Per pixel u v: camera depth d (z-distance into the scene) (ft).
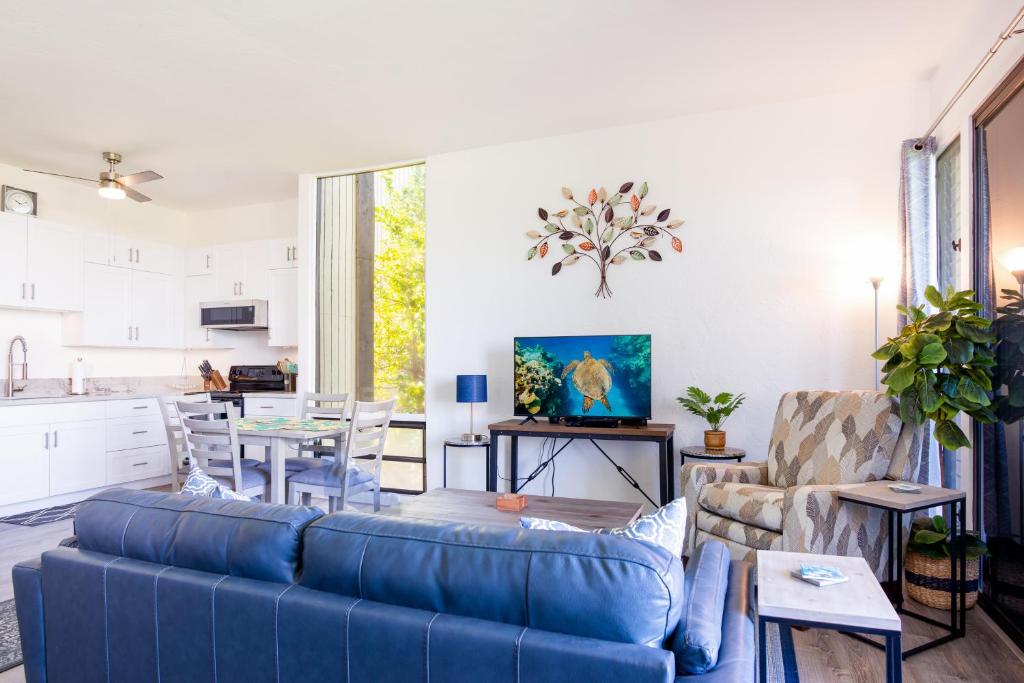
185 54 10.68
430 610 3.96
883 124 12.32
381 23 9.77
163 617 4.65
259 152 15.62
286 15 9.52
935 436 8.77
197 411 11.65
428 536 4.16
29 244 16.15
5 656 7.73
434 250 15.87
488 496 10.28
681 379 13.53
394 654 3.87
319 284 17.53
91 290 17.67
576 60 11.05
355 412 11.81
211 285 20.20
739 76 11.76
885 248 12.25
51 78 11.51
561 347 13.64
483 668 3.63
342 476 11.85
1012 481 8.41
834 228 12.60
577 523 8.52
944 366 8.69
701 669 3.50
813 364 12.66
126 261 18.71
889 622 4.65
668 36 10.23
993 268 8.97
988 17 9.02
